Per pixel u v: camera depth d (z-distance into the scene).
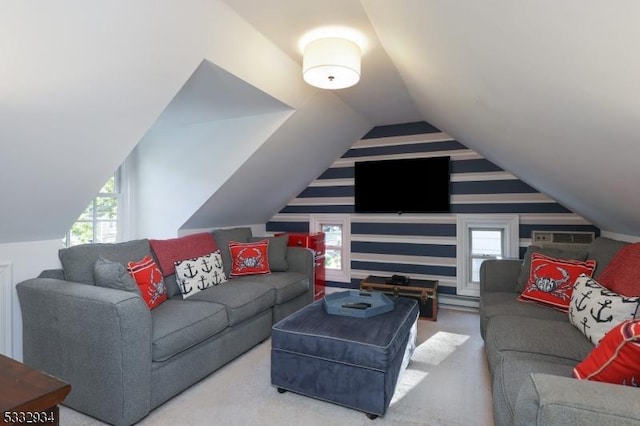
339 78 2.21
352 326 2.14
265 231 4.71
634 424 0.80
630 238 2.62
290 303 3.34
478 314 3.66
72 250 2.24
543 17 0.86
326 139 3.74
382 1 1.49
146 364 1.84
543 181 2.78
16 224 2.09
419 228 4.01
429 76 2.08
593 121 1.24
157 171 3.44
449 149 3.86
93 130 1.88
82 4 1.36
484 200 3.72
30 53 1.39
